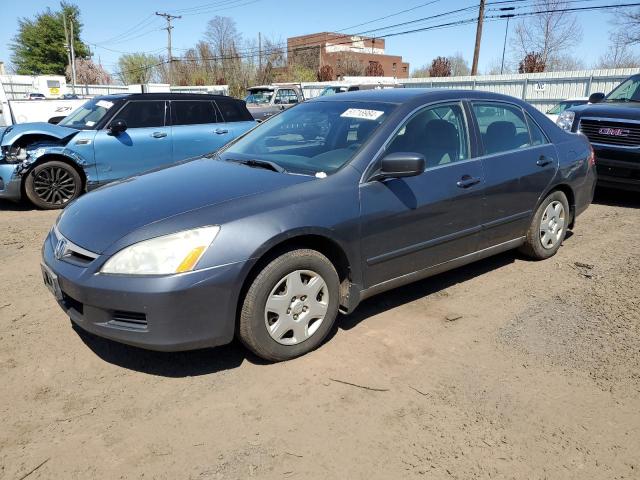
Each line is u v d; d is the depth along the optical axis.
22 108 13.31
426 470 2.35
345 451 2.46
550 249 5.01
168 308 2.73
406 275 3.73
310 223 3.07
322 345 3.41
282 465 2.37
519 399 2.86
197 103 8.70
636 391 2.94
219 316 2.85
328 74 51.09
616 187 7.30
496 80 26.59
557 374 3.10
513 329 3.66
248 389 2.93
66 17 53.44
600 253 5.27
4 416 2.69
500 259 5.10
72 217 3.26
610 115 7.18
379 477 2.31
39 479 2.28
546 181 4.68
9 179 7.25
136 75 65.25
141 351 3.33
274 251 3.04
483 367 3.17
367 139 3.56
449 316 3.83
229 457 2.42
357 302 3.47
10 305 4.03
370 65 60.03
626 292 4.29
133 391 2.92
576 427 2.64
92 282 2.78
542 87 25.20
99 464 2.37
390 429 2.61
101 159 7.74
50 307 3.99
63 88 23.84
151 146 8.13
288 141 4.03
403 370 3.13
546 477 2.31
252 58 53.56
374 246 3.44
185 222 2.84
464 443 2.52
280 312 3.08
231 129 8.94
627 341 3.49
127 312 2.79
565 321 3.78
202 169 3.78
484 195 4.10
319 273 3.20
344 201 3.26
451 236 3.93
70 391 2.91
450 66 48.09
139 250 2.76
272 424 2.65
